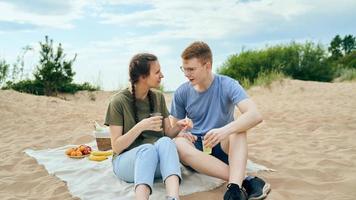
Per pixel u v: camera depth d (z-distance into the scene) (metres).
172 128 3.57
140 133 3.33
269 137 5.82
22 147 5.39
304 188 3.46
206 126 3.54
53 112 8.74
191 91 3.59
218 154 3.45
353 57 21.45
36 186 3.74
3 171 4.31
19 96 10.32
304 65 14.66
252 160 4.36
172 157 2.96
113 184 3.47
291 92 11.98
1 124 7.34
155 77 3.27
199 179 3.50
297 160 4.34
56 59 13.89
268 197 3.14
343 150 4.80
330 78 14.90
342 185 3.46
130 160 3.19
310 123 6.88
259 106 9.59
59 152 4.79
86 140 5.73
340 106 9.03
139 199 2.77
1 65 13.62
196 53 3.29
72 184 3.58
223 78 3.53
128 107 3.34
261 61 14.53
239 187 2.91
